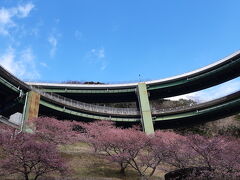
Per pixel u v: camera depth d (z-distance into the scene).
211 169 25.45
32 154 26.86
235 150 31.06
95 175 35.06
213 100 69.38
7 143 28.31
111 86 78.06
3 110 60.56
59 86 75.56
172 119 74.75
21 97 56.81
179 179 24.25
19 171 27.30
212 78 72.50
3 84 53.91
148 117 73.12
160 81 77.44
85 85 77.00
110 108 75.06
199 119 75.25
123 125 77.69
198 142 31.92
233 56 65.56
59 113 68.19
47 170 28.91
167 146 36.69
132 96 82.12
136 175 37.34
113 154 41.16
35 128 47.62
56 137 44.12
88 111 71.44
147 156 37.94
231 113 70.56
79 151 44.62
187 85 76.31
